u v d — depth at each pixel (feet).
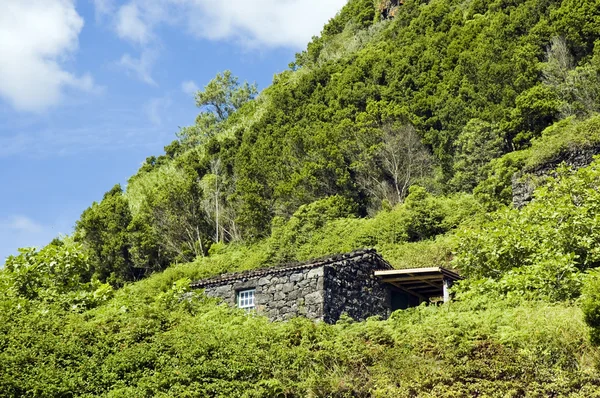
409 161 152.15
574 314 52.34
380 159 154.71
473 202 125.18
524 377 48.32
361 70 193.26
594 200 69.05
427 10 213.87
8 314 60.95
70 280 73.10
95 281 74.79
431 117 164.86
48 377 51.21
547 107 143.33
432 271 72.28
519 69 157.17
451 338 52.06
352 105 180.34
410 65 187.52
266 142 183.73
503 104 152.56
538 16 172.86
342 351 53.67
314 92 199.62
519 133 144.05
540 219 70.44
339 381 51.37
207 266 138.21
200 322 61.11
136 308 63.77
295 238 136.26
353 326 58.49
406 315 59.57
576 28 159.84
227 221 163.73
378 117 166.81
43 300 67.05
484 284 64.49
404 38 207.31
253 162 174.60
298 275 70.18
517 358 49.19
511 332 51.65
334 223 135.85
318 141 162.81
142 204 172.45
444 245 111.24
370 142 157.28
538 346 49.47
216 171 176.24
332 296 68.95
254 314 63.98
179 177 184.03
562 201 69.62
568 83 145.89
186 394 50.34
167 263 157.48
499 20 177.17
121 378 52.95
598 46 150.82
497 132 147.02
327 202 142.92
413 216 124.26
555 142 102.47
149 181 215.51
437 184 146.61
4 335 56.49
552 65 152.25
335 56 255.29
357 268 72.90
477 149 144.15
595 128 99.86
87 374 52.75
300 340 56.08
